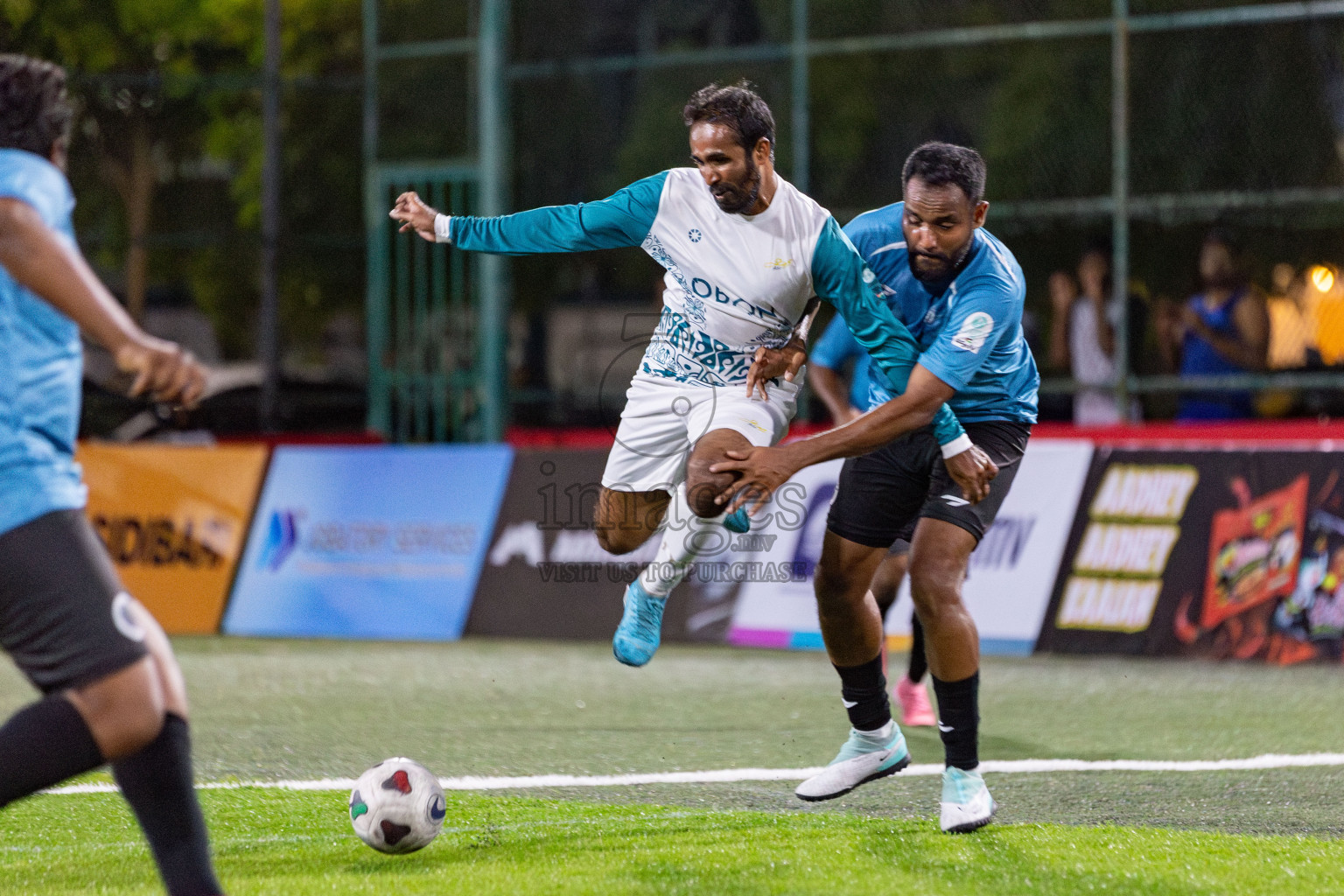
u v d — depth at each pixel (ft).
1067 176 115.96
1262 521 86.17
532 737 63.72
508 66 126.62
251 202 140.97
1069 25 110.83
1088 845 42.57
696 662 86.69
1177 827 46.50
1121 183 109.81
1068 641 88.22
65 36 140.77
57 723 30.78
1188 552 87.25
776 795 51.80
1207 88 111.14
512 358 128.98
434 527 100.17
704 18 128.47
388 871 39.81
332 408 136.36
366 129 136.67
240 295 138.82
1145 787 53.11
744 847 42.45
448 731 65.26
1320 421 106.11
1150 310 110.42
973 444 46.78
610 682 79.41
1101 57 114.52
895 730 49.19
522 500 98.63
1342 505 84.53
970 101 117.70
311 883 38.27
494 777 55.11
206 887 32.68
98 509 103.71
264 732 65.00
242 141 140.77
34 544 30.78
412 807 41.11
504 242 47.44
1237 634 85.66
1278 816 48.29
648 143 125.59
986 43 116.26
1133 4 117.29
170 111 138.31
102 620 31.04
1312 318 106.83
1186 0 115.34
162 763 32.78
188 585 102.99
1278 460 86.48
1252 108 110.32
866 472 47.39
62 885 38.86
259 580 102.32
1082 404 111.96
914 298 47.37
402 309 134.41
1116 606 87.97
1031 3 120.16
